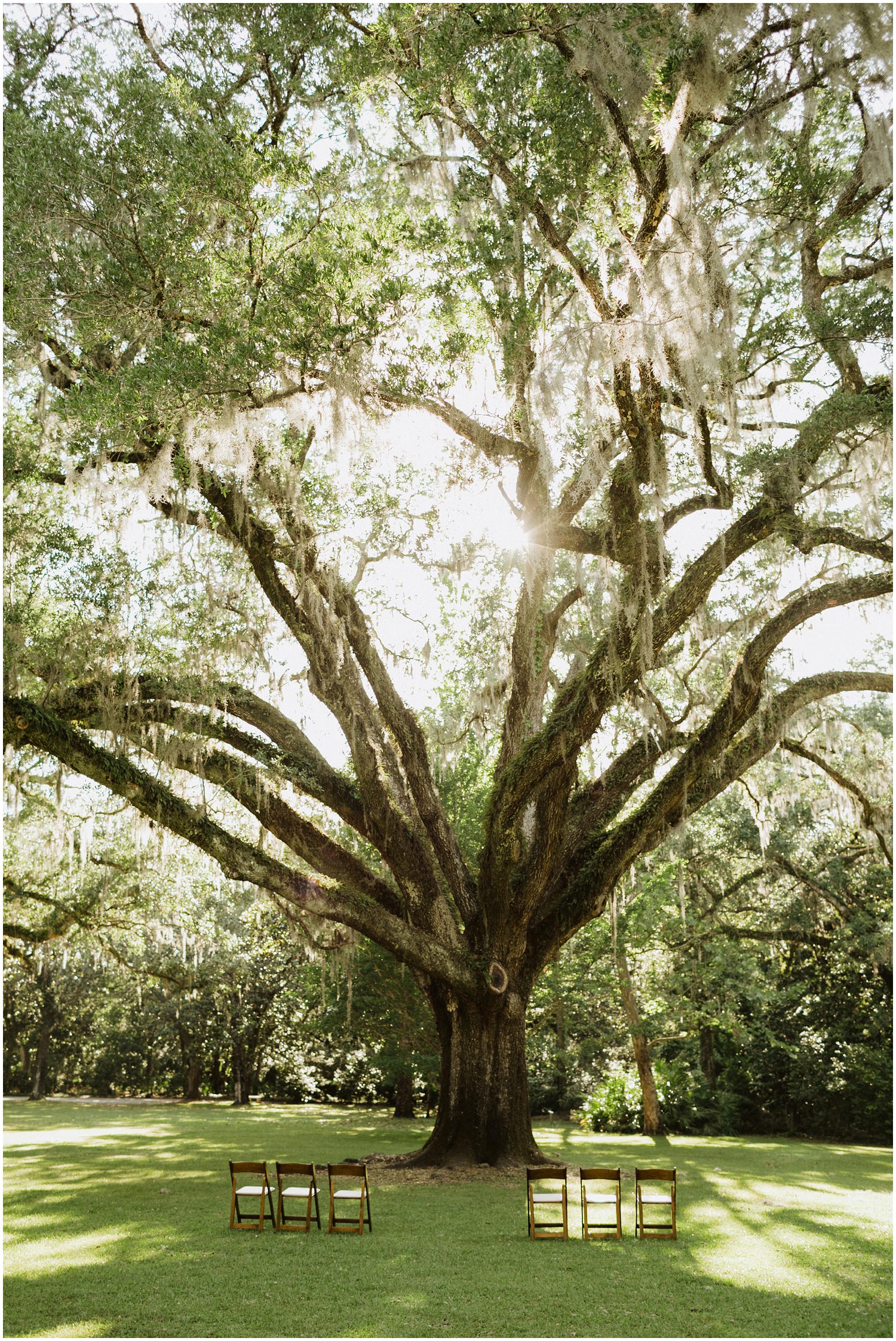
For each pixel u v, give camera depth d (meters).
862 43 8.67
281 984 35.62
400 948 13.38
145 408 10.22
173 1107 32.91
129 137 10.85
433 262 11.62
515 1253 8.55
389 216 11.84
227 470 12.05
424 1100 32.03
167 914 22.42
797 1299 7.22
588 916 14.22
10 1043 42.94
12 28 12.23
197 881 22.05
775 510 11.95
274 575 13.17
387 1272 7.75
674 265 8.83
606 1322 6.54
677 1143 20.19
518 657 14.37
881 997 24.50
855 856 23.44
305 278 10.34
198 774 13.21
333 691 14.22
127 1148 17.28
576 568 12.38
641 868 22.95
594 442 10.05
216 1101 38.00
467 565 14.14
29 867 21.28
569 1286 7.46
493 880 13.73
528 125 10.46
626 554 11.79
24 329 11.55
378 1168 13.66
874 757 17.05
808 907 23.81
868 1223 10.39
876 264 11.77
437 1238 9.05
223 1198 11.22
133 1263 7.98
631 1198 11.52
